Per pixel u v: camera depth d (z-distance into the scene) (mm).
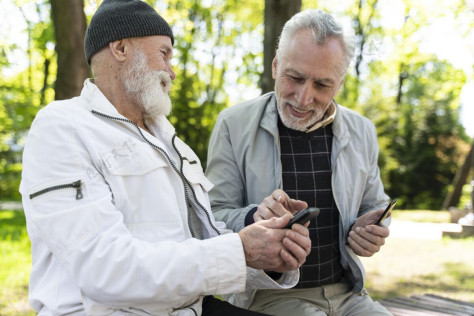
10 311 4035
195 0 16359
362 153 2355
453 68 12914
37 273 1564
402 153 18641
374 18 17859
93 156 1533
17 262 5707
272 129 2205
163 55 1807
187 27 13531
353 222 2236
